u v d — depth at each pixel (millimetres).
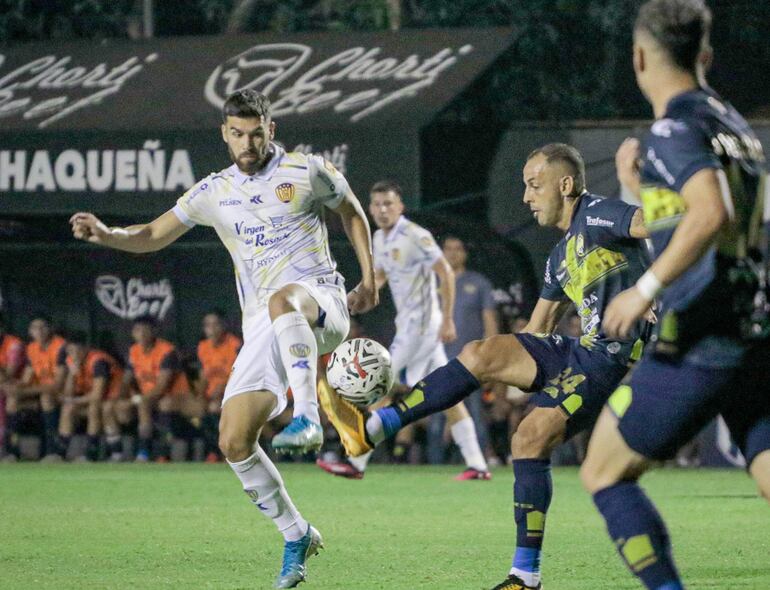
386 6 66062
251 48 57750
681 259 12898
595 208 18844
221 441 19422
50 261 57844
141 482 40125
